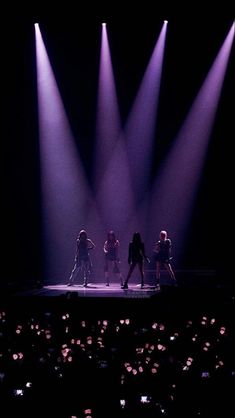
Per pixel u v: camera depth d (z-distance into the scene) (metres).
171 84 20.66
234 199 21.73
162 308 11.86
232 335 10.05
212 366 8.25
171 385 7.31
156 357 8.72
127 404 6.76
